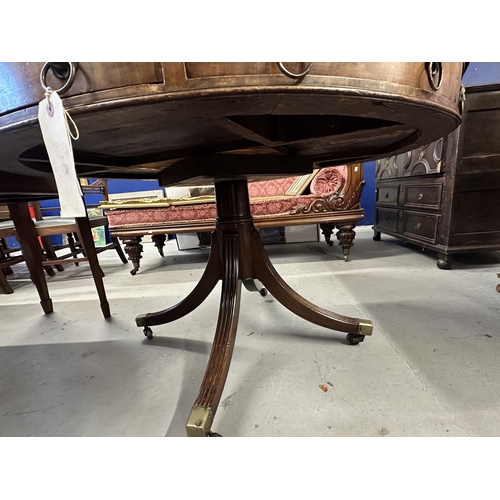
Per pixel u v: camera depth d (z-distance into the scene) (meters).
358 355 0.73
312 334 0.86
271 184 2.21
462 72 0.45
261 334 0.87
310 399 0.59
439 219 1.43
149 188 3.20
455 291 1.12
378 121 0.52
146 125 0.37
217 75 0.28
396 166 1.84
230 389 0.63
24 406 0.63
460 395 0.58
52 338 0.96
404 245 2.04
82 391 0.67
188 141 0.52
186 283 1.50
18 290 1.56
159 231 1.71
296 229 2.27
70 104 0.29
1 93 0.32
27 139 0.36
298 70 0.28
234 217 0.74
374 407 0.56
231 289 0.70
